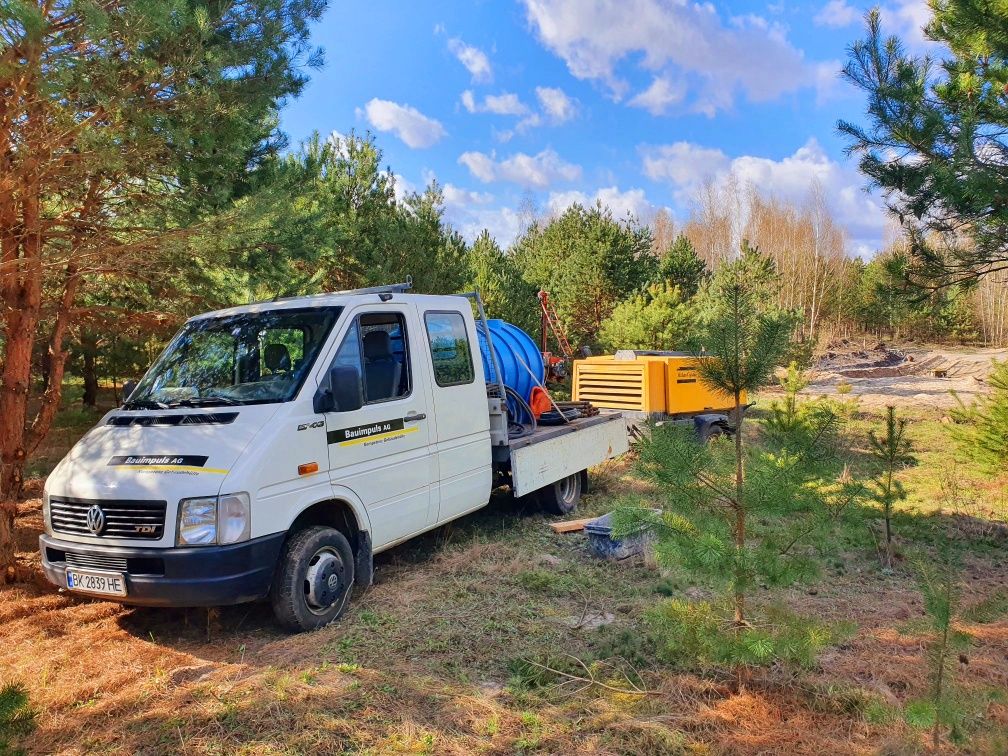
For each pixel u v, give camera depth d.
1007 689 3.64
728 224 63.34
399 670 4.09
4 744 2.36
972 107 5.48
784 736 3.34
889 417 6.30
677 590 5.38
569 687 3.92
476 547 6.43
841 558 6.20
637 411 10.79
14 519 5.68
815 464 3.64
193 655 4.34
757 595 5.31
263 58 5.80
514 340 8.08
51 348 6.89
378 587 5.49
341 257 12.87
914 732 3.30
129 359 13.14
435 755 3.26
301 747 3.31
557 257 26.78
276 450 4.47
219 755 3.26
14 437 5.81
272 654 4.32
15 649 4.37
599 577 5.74
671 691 3.81
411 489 5.60
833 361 33.22
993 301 46.94
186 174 5.87
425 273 13.30
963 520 7.35
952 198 5.41
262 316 5.48
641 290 22.45
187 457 4.35
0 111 5.00
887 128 5.75
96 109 5.18
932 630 3.35
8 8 4.15
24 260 5.44
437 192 14.34
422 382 5.79
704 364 3.76
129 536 4.25
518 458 6.86
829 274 50.75
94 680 3.95
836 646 4.34
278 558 4.50
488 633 4.64
